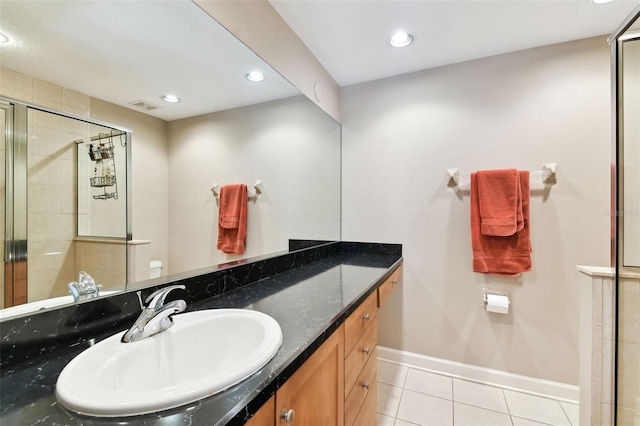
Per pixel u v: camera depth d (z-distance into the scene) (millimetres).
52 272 741
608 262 1651
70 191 790
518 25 1583
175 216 1123
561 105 1736
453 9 1464
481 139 1917
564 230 1733
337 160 2328
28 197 701
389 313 2176
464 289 1975
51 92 748
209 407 498
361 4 1434
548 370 1784
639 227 1238
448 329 2018
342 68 2061
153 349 749
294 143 1836
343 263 1900
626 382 1234
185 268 1159
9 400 516
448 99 2012
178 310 852
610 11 1464
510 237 1784
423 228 2086
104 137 879
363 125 2268
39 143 725
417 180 2100
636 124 1285
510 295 1857
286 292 1229
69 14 787
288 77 1607
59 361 667
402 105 2145
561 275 1743
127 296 887
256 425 548
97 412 469
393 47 1807
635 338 1224
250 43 1304
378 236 2219
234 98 1384
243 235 1474
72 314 757
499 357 1891
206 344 850
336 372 951
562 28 1605
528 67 1810
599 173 1666
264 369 616
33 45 713
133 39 950
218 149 1318
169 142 1098
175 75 1103
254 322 875
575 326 1727
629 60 1301
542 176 1765
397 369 2084
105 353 670
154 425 453
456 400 1752
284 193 1754
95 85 853
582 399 1379
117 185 918
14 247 672
